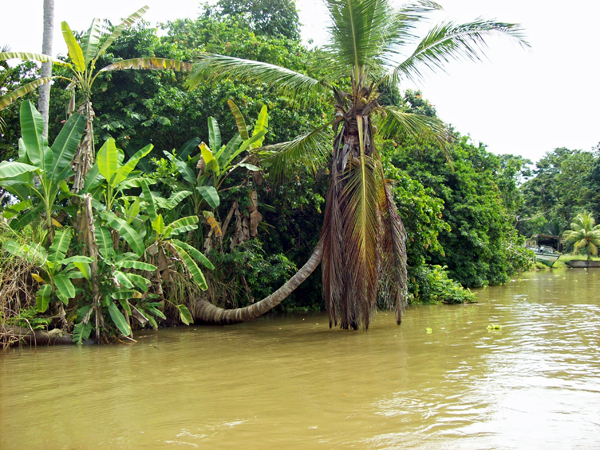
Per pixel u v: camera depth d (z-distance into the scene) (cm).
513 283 2347
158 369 662
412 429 409
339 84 1309
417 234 1420
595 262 4475
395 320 1093
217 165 1112
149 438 403
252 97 1331
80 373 645
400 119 1009
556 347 750
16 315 828
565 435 392
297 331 991
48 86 1114
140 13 1010
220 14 2105
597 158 5084
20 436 416
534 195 5703
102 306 898
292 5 2017
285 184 1272
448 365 641
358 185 921
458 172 2125
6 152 1384
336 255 923
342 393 521
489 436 391
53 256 838
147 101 1256
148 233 1054
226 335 957
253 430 415
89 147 955
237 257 1148
